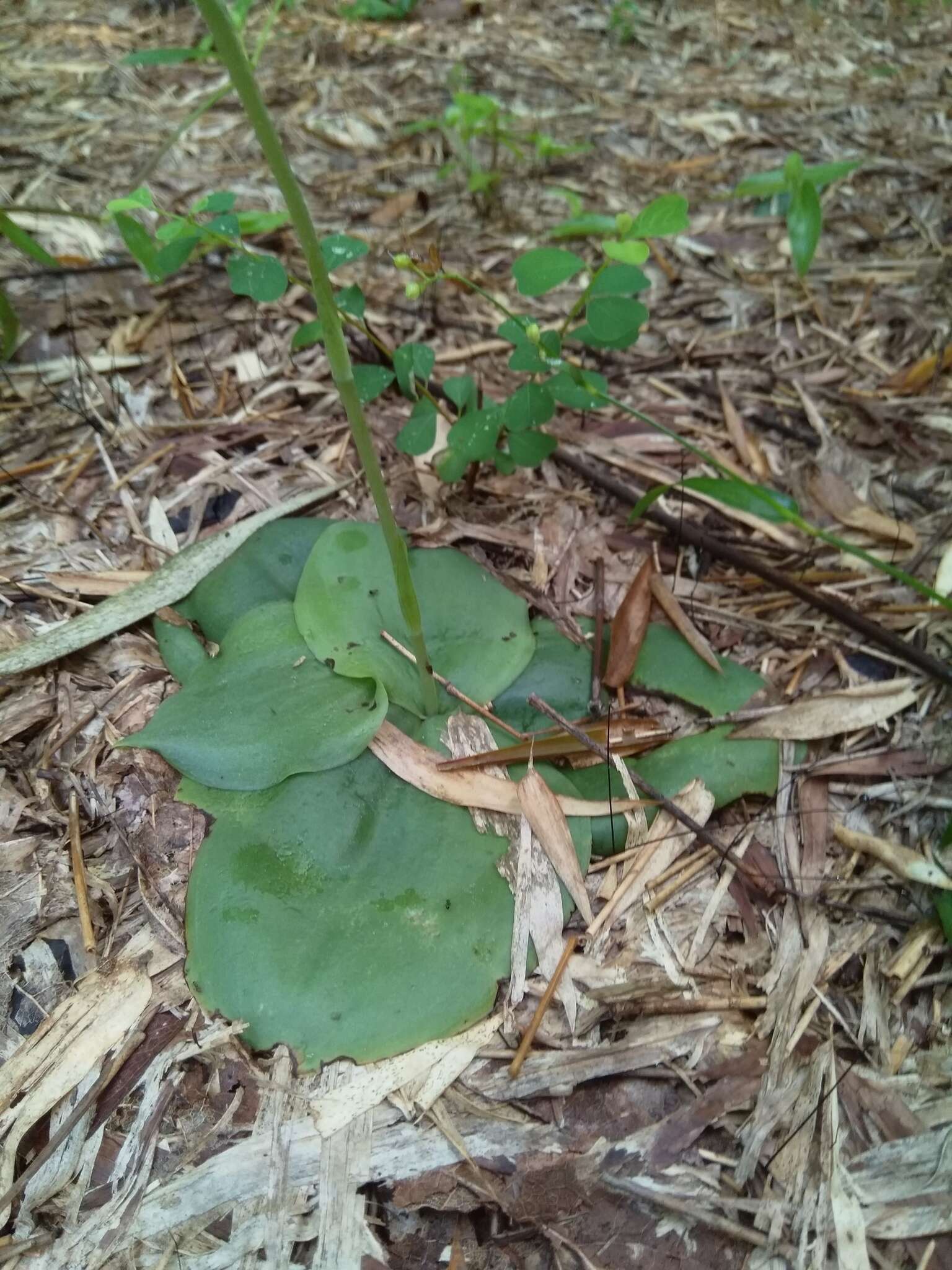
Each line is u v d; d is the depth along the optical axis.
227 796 0.28
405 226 0.52
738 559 0.36
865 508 0.39
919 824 0.30
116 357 0.43
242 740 0.28
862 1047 0.26
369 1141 0.24
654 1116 0.25
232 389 0.42
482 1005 0.25
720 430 0.42
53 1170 0.23
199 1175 0.23
